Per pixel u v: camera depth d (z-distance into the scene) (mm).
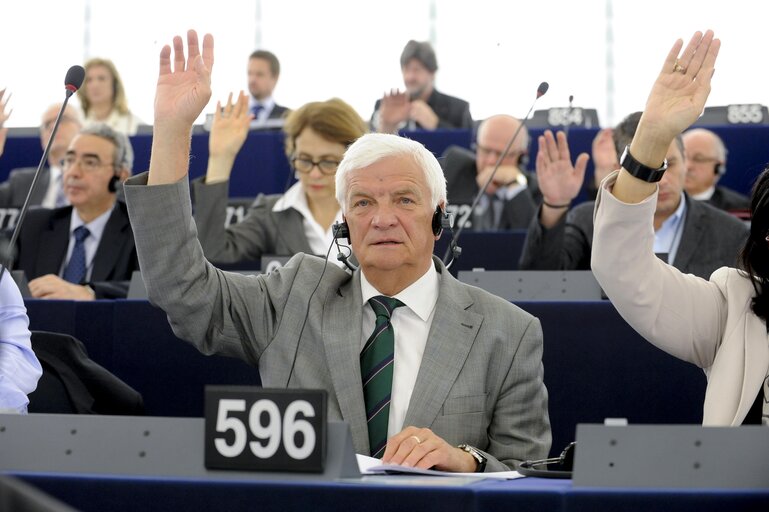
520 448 2732
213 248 5027
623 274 2637
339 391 2721
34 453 2072
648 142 2533
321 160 4996
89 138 5320
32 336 3416
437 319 2795
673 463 1938
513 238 5242
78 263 5250
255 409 1979
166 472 2010
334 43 12445
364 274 2863
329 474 1954
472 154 6918
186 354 3807
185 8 12477
